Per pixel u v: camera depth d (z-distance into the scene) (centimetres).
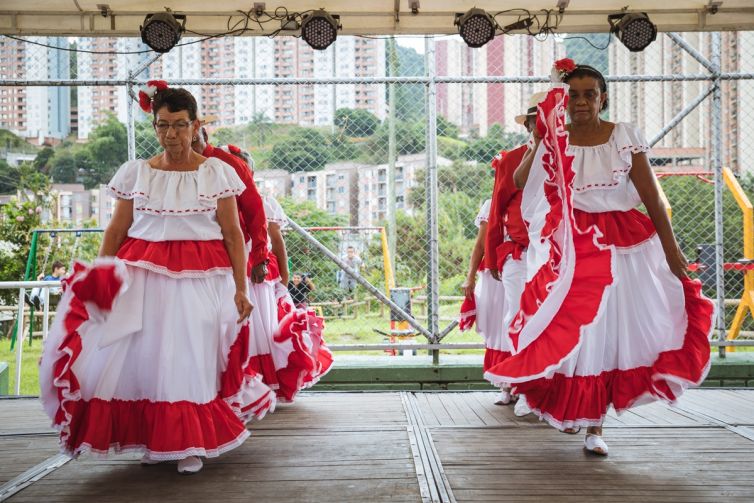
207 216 299
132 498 272
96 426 282
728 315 791
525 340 313
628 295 323
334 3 505
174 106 292
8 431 388
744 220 631
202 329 290
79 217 1483
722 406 444
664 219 324
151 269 288
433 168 556
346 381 541
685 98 1116
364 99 1009
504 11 516
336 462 320
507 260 412
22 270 1091
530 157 338
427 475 298
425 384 541
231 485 287
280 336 420
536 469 308
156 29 493
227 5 503
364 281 550
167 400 285
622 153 319
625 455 329
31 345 890
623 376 323
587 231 321
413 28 521
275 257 449
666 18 523
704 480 291
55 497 273
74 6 497
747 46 1060
